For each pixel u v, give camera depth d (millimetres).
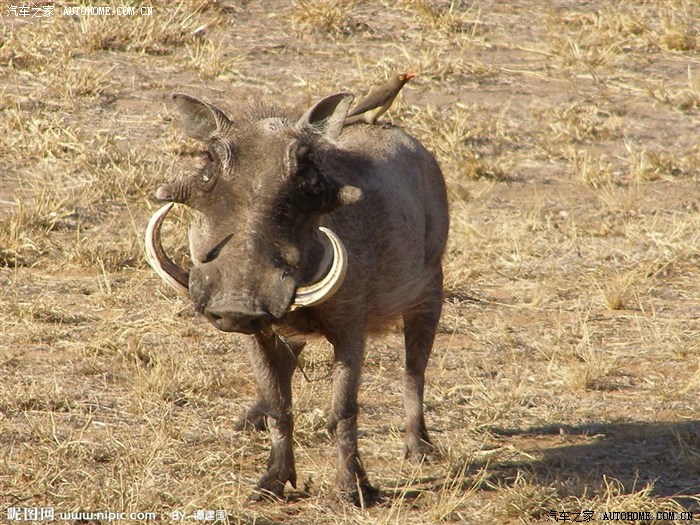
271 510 18547
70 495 18344
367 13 52812
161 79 45156
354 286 18359
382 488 19688
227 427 22109
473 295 32000
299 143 16391
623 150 44500
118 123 41719
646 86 48812
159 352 25641
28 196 36250
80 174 38031
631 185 41688
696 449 21672
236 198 16219
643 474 20609
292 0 53094
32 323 27172
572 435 22719
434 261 22641
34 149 39281
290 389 19406
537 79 48781
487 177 41594
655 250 35969
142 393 23078
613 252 35719
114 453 20172
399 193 20578
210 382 23938
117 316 28078
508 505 18656
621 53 52062
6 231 33000
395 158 21641
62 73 44531
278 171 16281
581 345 27719
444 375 25969
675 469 20891
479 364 26766
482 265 34062
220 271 16078
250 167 16328
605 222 38312
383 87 27531
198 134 17453
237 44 48750
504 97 47000
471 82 47781
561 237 37031
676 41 53062
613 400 24812
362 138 21875
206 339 26922
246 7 52312
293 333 18672
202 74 45719
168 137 40938
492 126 44625
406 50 48531
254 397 23703
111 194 36750
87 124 41406
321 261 16734
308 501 19000
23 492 18500
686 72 50688
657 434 22594
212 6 51531
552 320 30266
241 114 17844
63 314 27891
